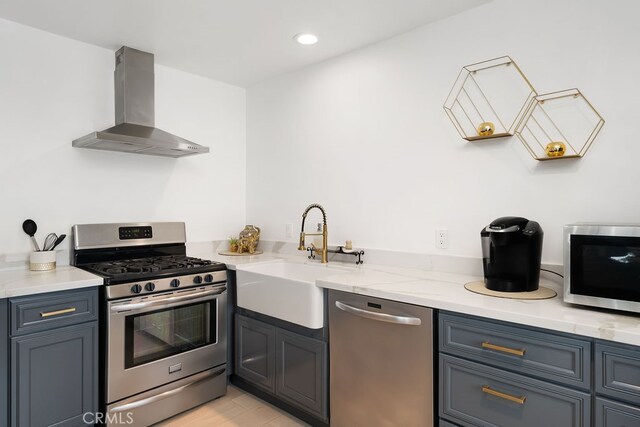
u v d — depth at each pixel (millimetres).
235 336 2572
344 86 2664
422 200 2275
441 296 1613
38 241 2316
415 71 2297
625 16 1621
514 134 1925
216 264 2463
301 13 2113
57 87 2381
